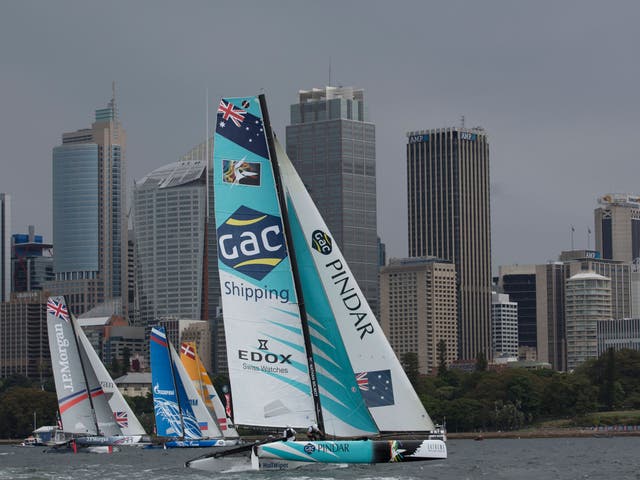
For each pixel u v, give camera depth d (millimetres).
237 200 118438
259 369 118750
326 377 120500
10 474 180125
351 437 120750
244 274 118625
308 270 120938
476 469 181375
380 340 128375
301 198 126188
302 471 120562
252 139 118250
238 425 118750
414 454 119375
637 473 182250
